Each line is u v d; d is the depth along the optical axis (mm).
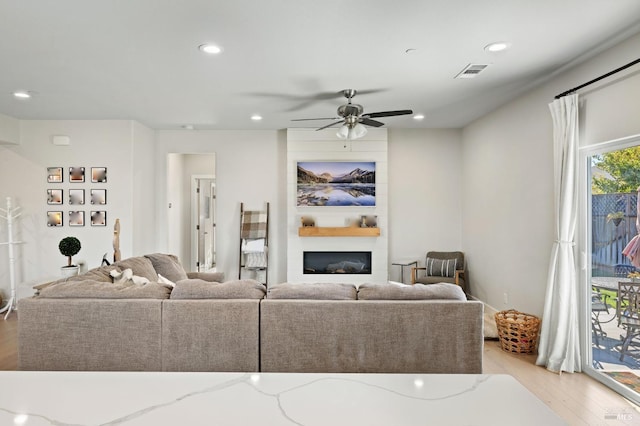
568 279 3418
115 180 5570
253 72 3688
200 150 6324
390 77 3828
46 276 5617
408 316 2359
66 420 839
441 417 854
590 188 3396
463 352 2355
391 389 994
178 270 4445
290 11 2547
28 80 3906
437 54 3254
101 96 4457
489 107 4977
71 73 3707
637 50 2861
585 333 3430
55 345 2381
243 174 6348
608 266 3199
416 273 6336
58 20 2664
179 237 7441
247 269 6277
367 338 2367
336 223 6230
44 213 5621
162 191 6316
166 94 4375
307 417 853
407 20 2674
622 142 3018
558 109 3516
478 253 5695
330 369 2377
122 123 5586
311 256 6301
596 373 3256
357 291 2551
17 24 2723
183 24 2729
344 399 938
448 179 6395
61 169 5594
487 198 5367
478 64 3477
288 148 6191
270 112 5195
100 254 5590
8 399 934
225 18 2643
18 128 5555
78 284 2496
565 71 3637
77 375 1072
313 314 2375
